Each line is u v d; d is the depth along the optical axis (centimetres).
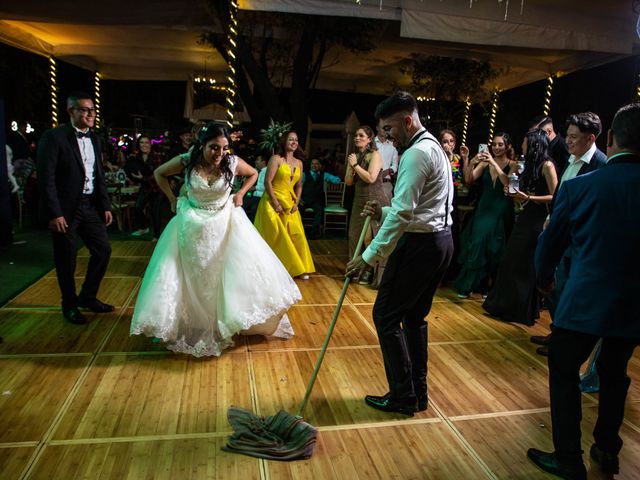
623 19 530
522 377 333
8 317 403
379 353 361
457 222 577
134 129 1302
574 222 213
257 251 352
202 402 283
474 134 1195
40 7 525
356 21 738
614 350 222
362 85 1094
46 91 1220
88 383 299
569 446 218
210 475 220
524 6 510
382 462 235
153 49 870
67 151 376
